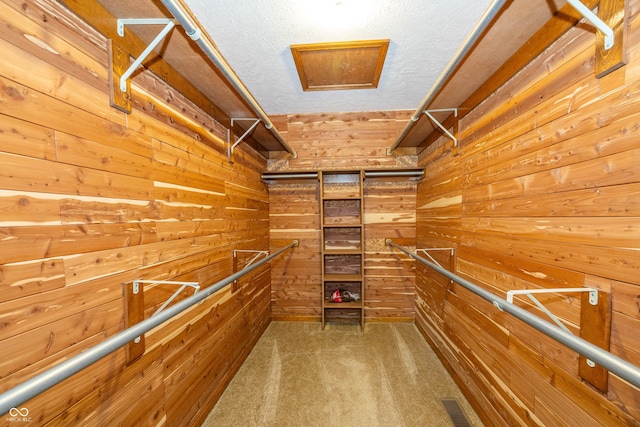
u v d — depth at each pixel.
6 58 0.60
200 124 1.49
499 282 1.32
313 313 2.82
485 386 1.43
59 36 0.72
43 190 0.67
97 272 0.83
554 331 0.63
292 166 2.74
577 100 0.87
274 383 1.79
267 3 1.11
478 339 1.51
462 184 1.72
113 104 0.89
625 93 0.71
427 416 1.50
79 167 0.77
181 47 1.09
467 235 1.65
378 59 1.55
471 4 1.12
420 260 1.66
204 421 1.46
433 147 2.25
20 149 0.62
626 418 0.72
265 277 2.65
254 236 2.34
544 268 1.02
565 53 0.92
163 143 1.17
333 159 2.71
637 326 0.69
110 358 0.86
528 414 1.11
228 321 1.79
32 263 0.65
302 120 2.70
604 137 0.77
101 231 0.84
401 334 2.49
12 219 0.61
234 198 1.92
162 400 1.12
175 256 1.23
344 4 1.12
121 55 0.93
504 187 1.28
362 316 2.56
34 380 0.45
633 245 0.69
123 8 0.87
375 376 1.85
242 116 1.85
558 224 0.95
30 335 0.64
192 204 1.39
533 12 0.94
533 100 1.08
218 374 1.64
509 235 1.24
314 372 1.90
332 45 1.42
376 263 2.79
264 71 1.71
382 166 2.66
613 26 0.73
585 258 0.84
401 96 2.17
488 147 1.42
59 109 0.72
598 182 0.79
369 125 2.67
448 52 1.50
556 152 0.96
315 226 2.81
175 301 1.22
